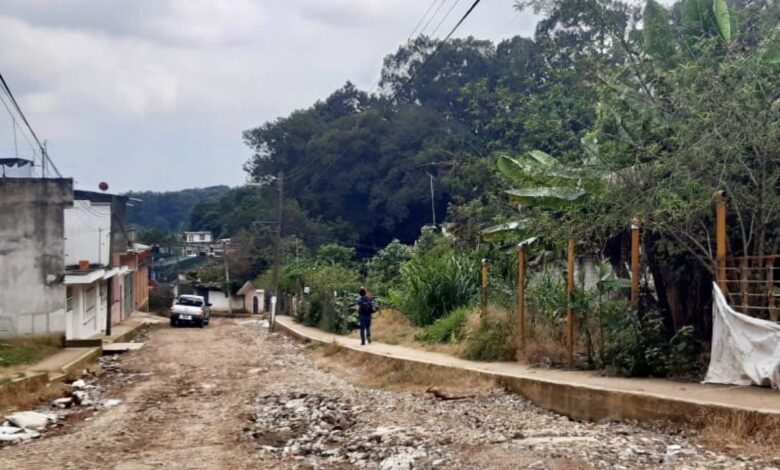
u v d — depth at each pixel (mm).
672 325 14117
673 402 10242
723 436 9047
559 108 23984
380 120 64062
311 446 10547
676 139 12617
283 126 72500
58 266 23812
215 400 15070
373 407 13219
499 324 17484
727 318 11344
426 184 57656
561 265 18812
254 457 9883
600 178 14102
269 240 66250
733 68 11883
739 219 11922
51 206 23797
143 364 22078
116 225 39125
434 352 19578
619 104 14586
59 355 21688
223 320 53344
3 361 19094
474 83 41969
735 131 11664
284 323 37344
